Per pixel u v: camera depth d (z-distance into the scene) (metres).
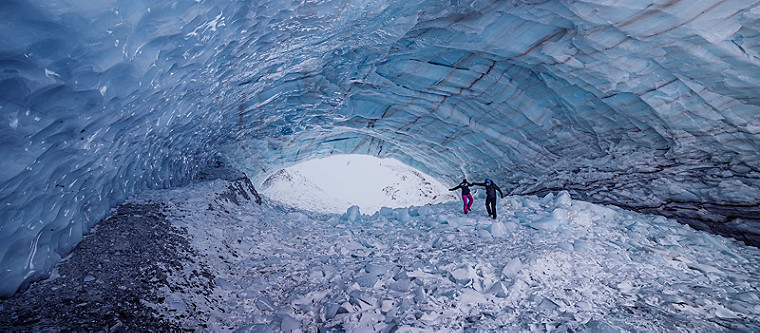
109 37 3.00
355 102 13.34
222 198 7.65
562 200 9.03
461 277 4.53
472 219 7.82
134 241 4.54
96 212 4.84
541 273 4.71
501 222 6.98
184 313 3.60
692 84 6.59
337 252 6.27
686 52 6.09
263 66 7.96
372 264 5.11
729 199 7.37
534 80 9.85
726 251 6.32
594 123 9.71
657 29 5.94
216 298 4.13
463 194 8.80
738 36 5.44
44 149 3.04
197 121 8.29
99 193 4.88
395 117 14.45
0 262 2.96
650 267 5.22
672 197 8.52
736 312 3.91
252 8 5.01
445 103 12.52
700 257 5.94
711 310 3.91
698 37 5.72
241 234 6.25
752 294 4.30
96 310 3.09
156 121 5.73
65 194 3.78
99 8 2.77
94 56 2.98
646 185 9.11
